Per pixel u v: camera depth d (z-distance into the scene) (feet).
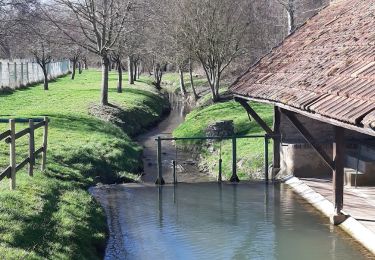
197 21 103.24
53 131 62.08
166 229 36.29
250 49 109.91
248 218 38.27
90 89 128.16
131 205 42.04
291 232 34.88
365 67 29.86
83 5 94.94
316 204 40.22
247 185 47.34
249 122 70.33
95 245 31.71
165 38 116.67
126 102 101.14
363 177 42.14
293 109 32.86
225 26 102.32
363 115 23.13
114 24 91.66
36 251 25.53
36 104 92.94
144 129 90.33
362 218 34.27
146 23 106.22
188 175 54.65
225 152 58.85
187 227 36.68
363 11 42.78
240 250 32.40
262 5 120.26
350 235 33.30
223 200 43.16
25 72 139.95
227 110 83.92
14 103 94.58
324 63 36.68
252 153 54.65
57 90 125.59
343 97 27.50
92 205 38.55
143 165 60.13
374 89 25.58
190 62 124.67
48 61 138.62
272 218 37.99
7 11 82.07
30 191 34.27
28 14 89.71
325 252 31.17
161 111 115.44
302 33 51.08
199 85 154.40
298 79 36.96
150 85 161.58
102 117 81.76
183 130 78.95
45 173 41.65
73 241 29.27
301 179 46.34
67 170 46.29
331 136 48.60
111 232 35.60
